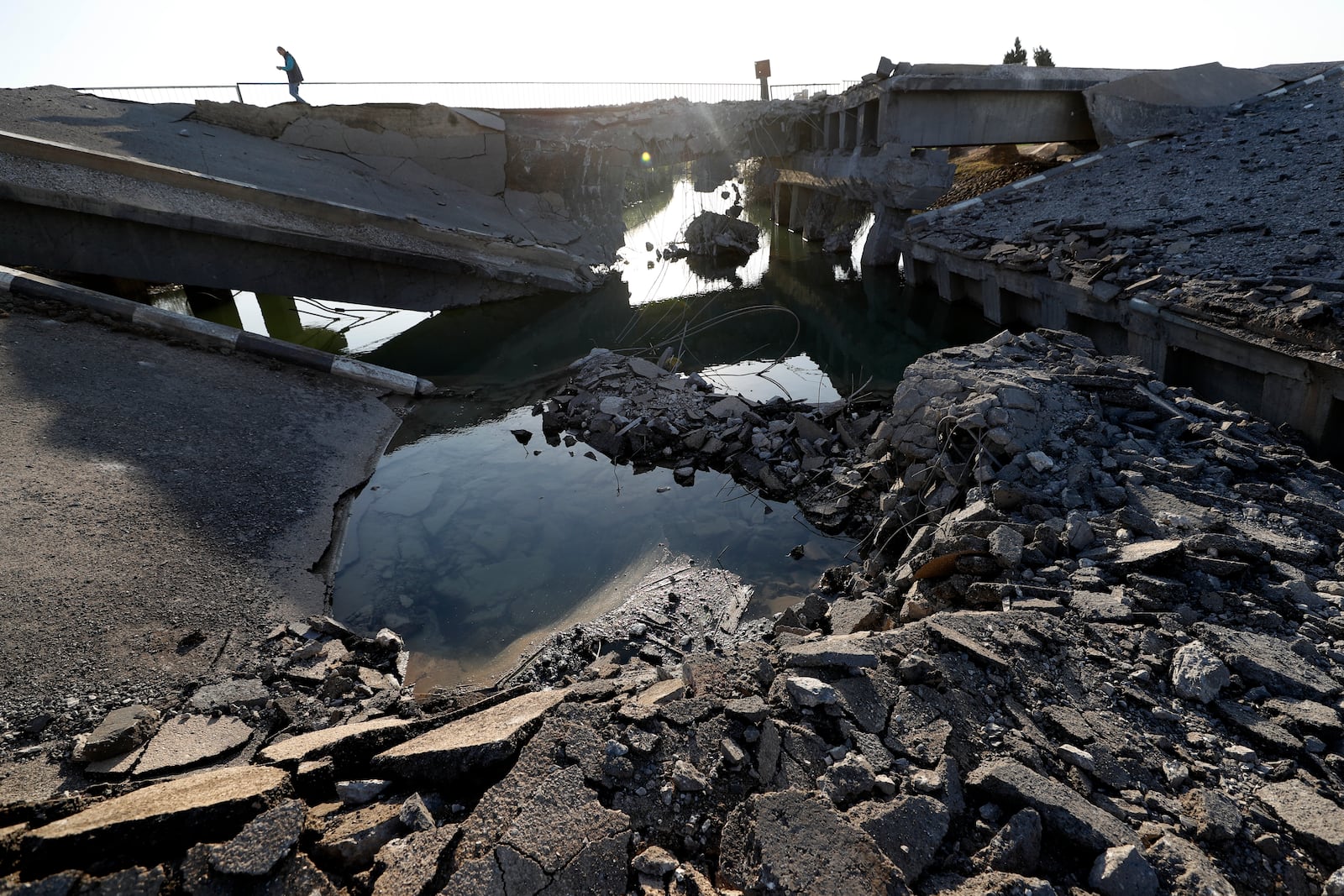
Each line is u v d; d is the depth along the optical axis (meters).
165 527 10.20
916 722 5.38
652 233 42.22
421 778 5.00
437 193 28.09
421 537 11.65
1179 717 5.55
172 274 19.81
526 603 10.02
